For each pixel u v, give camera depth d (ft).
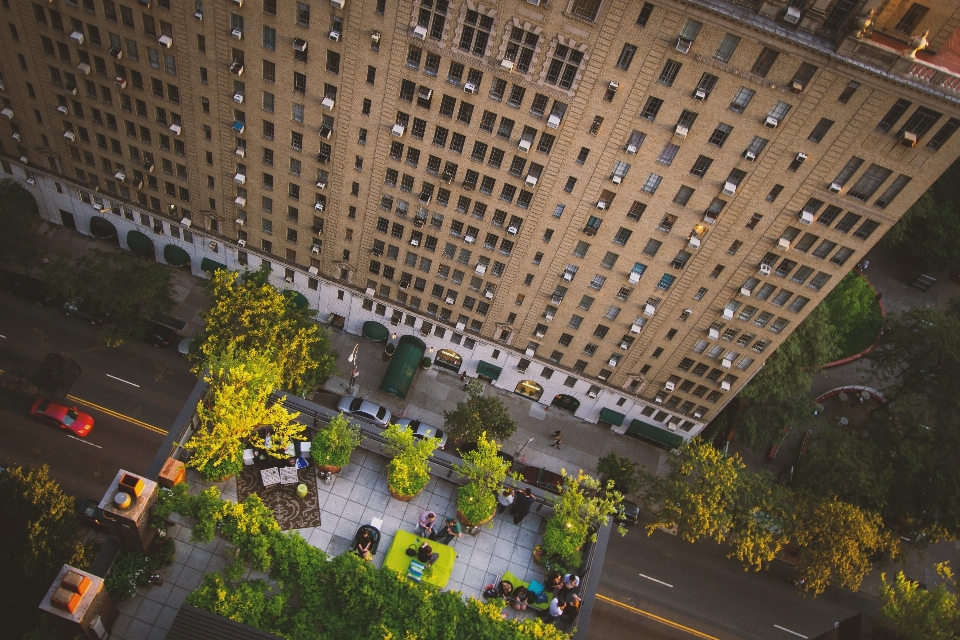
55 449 231.09
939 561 265.34
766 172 181.16
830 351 259.19
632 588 239.91
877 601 253.24
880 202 178.70
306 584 118.11
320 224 239.91
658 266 212.43
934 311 263.90
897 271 351.46
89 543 201.87
